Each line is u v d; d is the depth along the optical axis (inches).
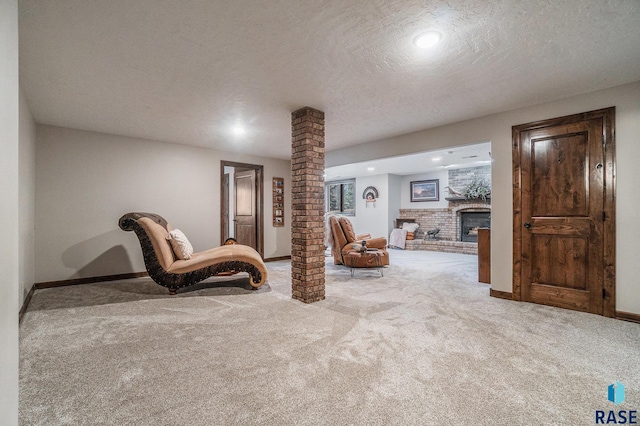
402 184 392.2
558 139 130.3
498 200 145.9
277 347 88.4
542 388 67.5
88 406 61.2
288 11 73.2
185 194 216.5
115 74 106.7
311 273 135.4
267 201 265.0
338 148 225.6
